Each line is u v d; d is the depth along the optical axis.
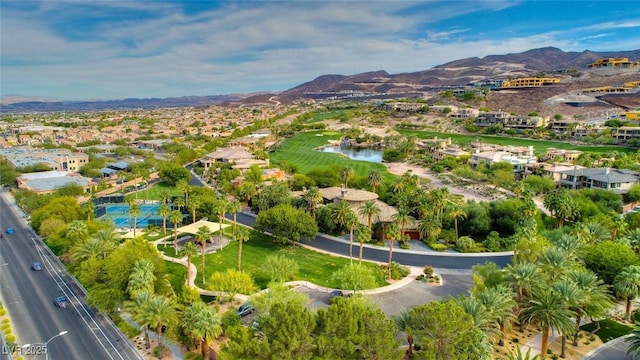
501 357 58.47
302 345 46.31
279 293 66.50
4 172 175.38
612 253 75.81
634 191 128.25
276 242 110.00
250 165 193.25
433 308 50.91
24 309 74.62
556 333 65.69
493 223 115.75
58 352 61.56
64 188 149.12
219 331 57.66
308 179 157.38
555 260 68.19
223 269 92.44
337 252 102.50
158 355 60.62
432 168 193.12
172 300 63.06
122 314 72.25
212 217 130.00
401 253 101.69
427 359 46.22
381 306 74.25
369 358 46.03
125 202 149.62
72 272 84.31
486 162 187.25
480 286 69.31
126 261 70.94
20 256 101.06
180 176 175.12
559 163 173.12
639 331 54.91
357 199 119.75
